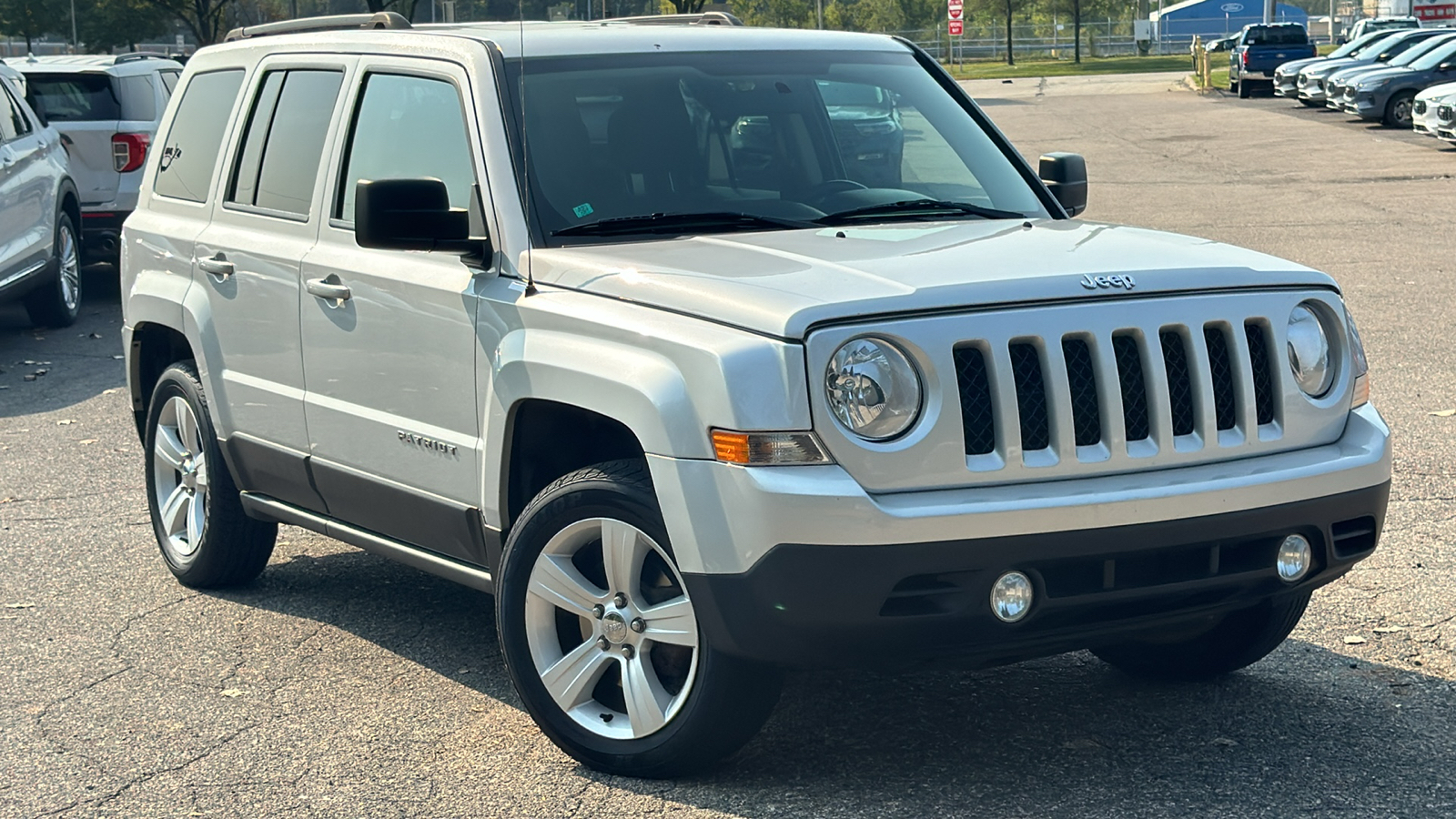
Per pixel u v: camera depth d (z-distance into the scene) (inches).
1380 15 2623.0
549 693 172.4
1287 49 1723.7
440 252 186.9
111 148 570.6
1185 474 156.3
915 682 197.2
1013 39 3666.3
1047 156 222.2
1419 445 315.3
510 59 192.4
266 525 240.1
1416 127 1051.3
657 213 185.0
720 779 168.7
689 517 151.6
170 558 249.6
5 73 513.0
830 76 211.0
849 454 147.2
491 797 165.9
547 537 168.9
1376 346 418.6
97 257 663.8
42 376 446.0
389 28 216.1
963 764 171.3
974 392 151.5
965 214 196.9
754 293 153.4
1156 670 197.2
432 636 221.8
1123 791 163.3
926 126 212.1
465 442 182.5
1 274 469.4
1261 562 161.0
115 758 180.4
